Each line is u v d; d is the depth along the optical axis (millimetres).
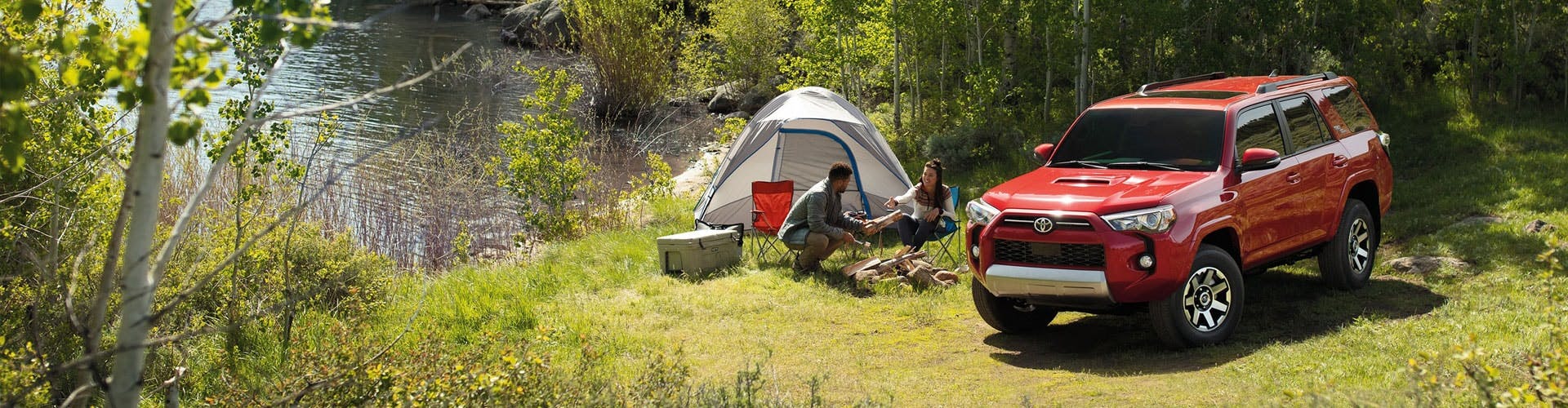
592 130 23062
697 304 8461
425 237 13391
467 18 48875
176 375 4328
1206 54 15367
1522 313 6535
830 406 5523
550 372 4855
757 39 28375
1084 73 15766
